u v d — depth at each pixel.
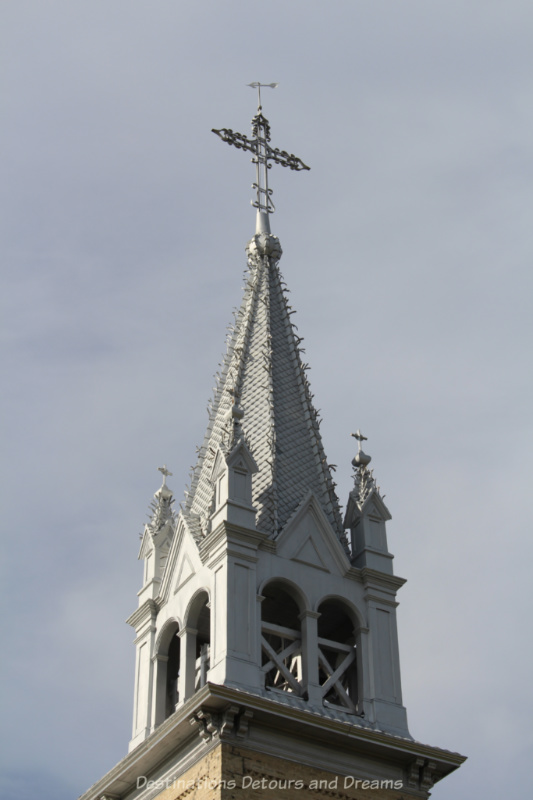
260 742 61.91
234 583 66.00
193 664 67.31
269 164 87.19
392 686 67.12
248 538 67.50
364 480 73.81
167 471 77.62
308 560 69.06
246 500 68.75
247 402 75.62
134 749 65.19
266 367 76.38
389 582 70.25
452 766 65.00
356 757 64.06
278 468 72.06
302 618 67.31
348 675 68.06
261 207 85.25
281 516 70.12
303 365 77.75
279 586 67.94
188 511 72.81
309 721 62.44
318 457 73.94
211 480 70.69
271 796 60.75
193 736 63.03
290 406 75.56
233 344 79.38
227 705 61.16
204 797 60.53
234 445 70.38
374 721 65.56
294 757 62.41
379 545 71.50
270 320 79.25
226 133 86.69
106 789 66.69
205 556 68.25
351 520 72.69
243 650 64.38
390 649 68.31
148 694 68.69
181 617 68.69
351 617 68.81
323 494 72.69
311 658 65.94
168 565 71.31
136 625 71.75
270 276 81.94
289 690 68.50
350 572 69.75
